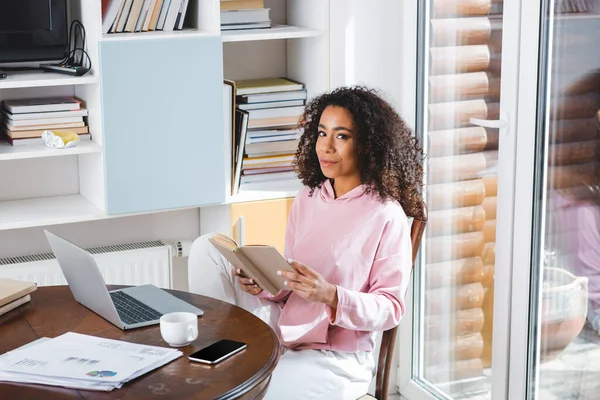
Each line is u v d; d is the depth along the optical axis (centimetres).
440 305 321
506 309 285
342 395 239
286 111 338
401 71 326
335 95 246
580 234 255
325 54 327
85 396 174
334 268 240
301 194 262
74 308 226
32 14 302
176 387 178
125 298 231
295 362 235
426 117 317
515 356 284
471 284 305
